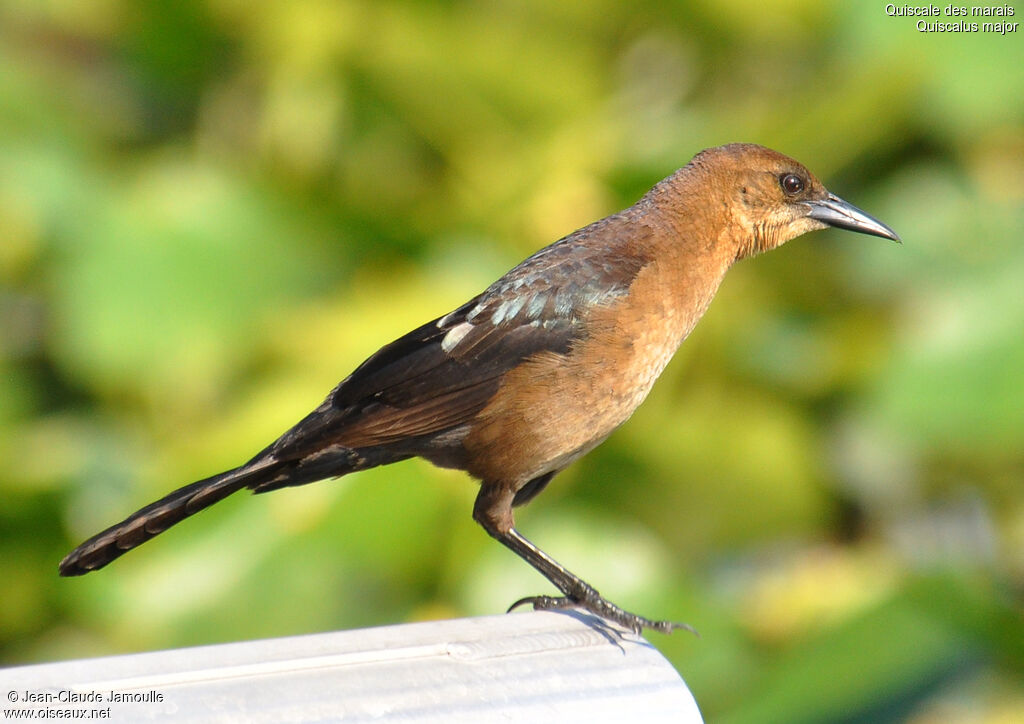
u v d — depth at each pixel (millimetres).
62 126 12664
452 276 11344
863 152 11727
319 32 11758
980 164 11914
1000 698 9703
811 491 11750
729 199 8055
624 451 11367
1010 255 11328
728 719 9695
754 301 11812
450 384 7359
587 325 7371
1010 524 11602
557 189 11539
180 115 13008
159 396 11891
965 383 10930
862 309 11977
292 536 10453
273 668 5094
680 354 11445
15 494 11320
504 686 5152
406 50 11570
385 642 5410
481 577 10602
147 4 12156
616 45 12547
